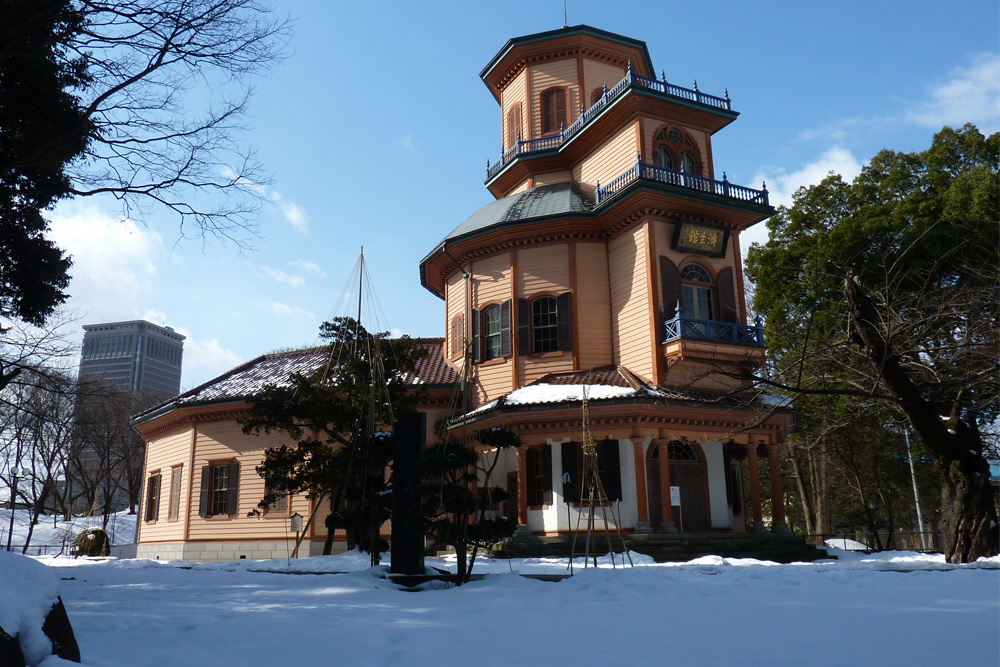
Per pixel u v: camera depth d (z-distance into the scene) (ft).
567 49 106.42
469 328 93.35
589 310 87.25
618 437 75.36
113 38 38.40
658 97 88.48
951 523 56.29
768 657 18.40
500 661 18.54
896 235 99.91
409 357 74.79
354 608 30.94
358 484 61.52
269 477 70.79
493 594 36.22
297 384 72.18
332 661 18.99
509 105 112.37
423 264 104.47
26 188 52.42
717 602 30.19
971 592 31.27
